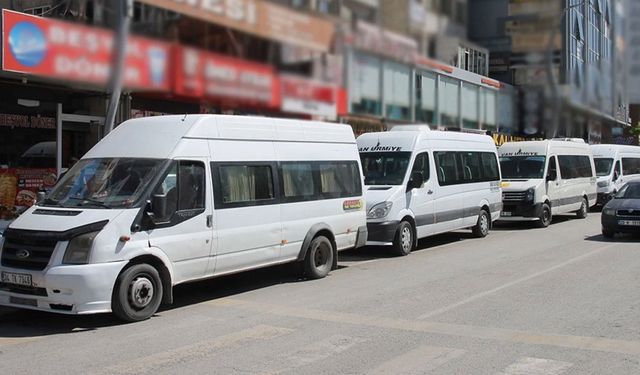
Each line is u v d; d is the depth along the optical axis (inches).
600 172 990.4
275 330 261.6
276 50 657.0
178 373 204.4
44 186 534.9
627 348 226.8
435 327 262.2
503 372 199.6
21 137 518.3
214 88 577.9
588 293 331.9
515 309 294.8
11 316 297.9
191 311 303.9
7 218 508.4
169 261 297.3
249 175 348.5
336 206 410.3
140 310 283.3
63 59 446.0
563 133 1107.9
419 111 962.1
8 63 419.8
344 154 427.2
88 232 270.2
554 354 219.8
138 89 524.4
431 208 533.6
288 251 371.2
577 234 639.8
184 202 308.0
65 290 262.8
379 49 814.5
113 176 304.0
